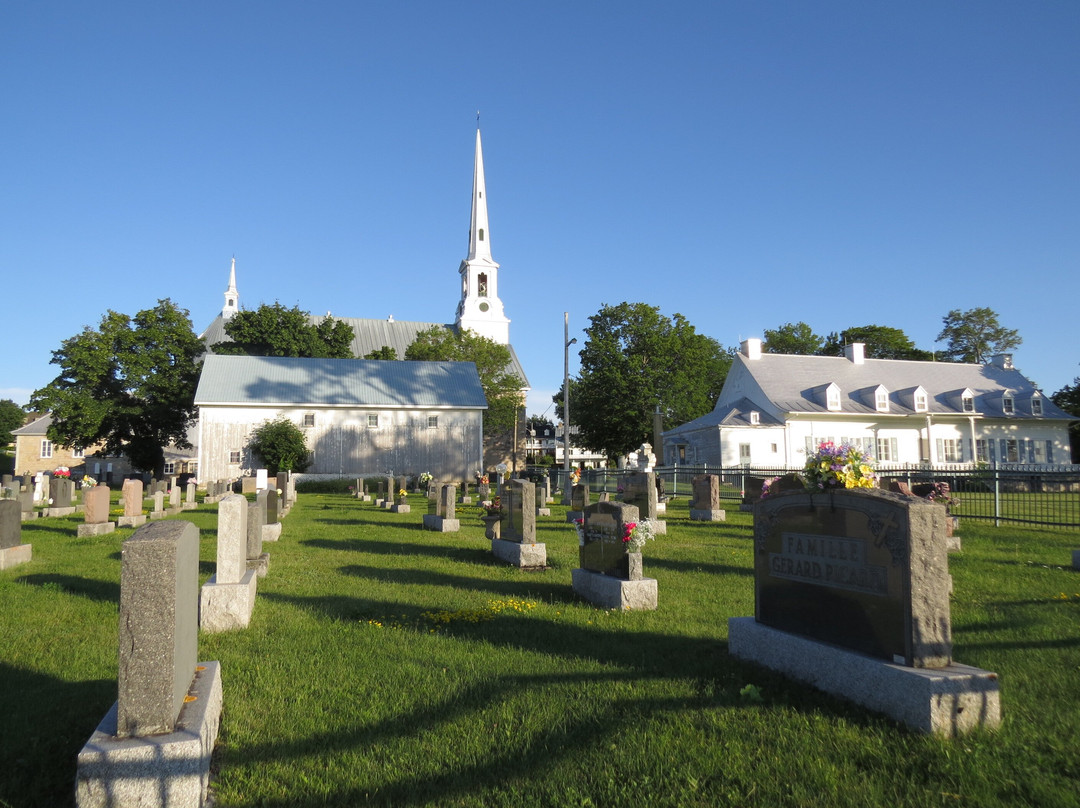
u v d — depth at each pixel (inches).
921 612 187.8
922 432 1898.4
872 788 154.8
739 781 160.9
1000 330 2876.5
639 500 658.8
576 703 209.9
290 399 1980.8
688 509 982.4
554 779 164.1
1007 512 753.6
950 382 2039.9
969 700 180.2
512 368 3304.6
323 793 159.5
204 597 303.1
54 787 163.9
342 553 555.2
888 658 194.9
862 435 1855.3
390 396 2080.5
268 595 382.9
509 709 206.5
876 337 2645.2
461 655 263.3
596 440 2247.8
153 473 2276.1
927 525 190.4
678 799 154.8
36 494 1362.0
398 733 192.2
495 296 3430.1
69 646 281.0
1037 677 226.8
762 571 251.9
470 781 164.9
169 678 153.0
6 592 389.7
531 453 4628.4
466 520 855.7
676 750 176.9
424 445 2079.2
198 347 2281.0
